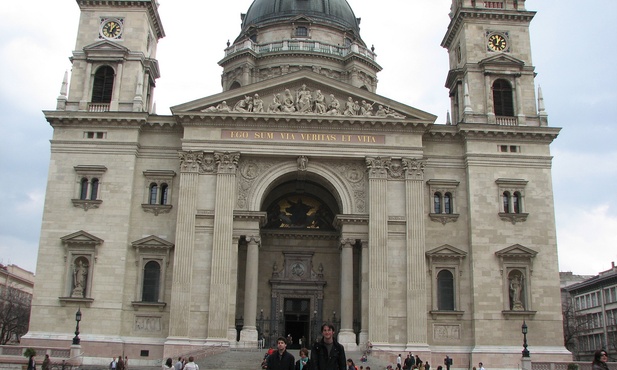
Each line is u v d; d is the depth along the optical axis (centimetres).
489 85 6384
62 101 6138
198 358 4953
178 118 5903
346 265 5759
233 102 6025
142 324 5634
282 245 6600
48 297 5628
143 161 6028
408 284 5638
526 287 5772
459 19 6681
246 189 5900
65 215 5812
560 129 6097
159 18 6869
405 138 5981
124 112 5956
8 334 11269
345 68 8225
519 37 6594
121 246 5734
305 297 6450
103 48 6281
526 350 5172
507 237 5891
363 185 5959
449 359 5262
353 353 5325
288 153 5903
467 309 5759
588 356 12194
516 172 6053
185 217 5725
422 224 5778
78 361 5016
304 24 8381
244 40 8331
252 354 5069
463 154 6122
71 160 5947
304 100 6009
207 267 5647
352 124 5953
